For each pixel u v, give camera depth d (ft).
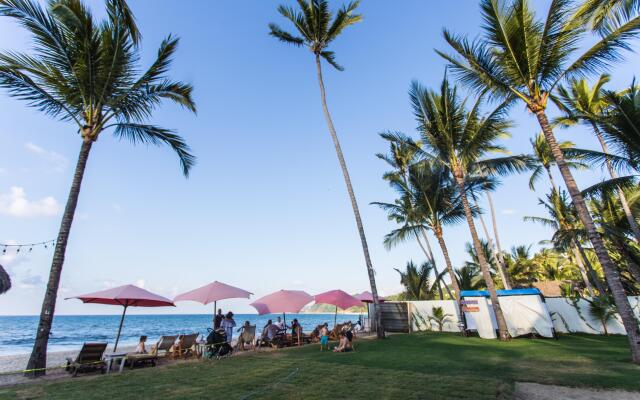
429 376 21.11
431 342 42.04
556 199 70.23
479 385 18.48
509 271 108.47
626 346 34.63
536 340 42.09
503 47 34.37
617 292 27.02
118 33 33.32
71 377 25.64
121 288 34.94
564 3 30.22
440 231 66.13
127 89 35.22
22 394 19.19
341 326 55.11
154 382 21.97
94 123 33.09
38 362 25.95
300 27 59.72
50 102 32.30
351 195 53.93
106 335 122.42
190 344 38.42
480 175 65.36
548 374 21.85
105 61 33.22
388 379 20.72
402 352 33.53
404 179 72.95
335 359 30.32
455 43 37.01
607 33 30.37
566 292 88.89
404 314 66.64
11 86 30.40
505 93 36.76
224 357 35.22
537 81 34.45
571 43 31.91
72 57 31.94
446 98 47.67
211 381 21.90
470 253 105.81
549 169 71.26
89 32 31.68
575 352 30.91
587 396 17.31
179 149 40.14
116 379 23.27
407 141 54.85
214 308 41.91
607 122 38.50
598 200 64.64
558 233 69.56
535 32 32.94
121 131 37.01
